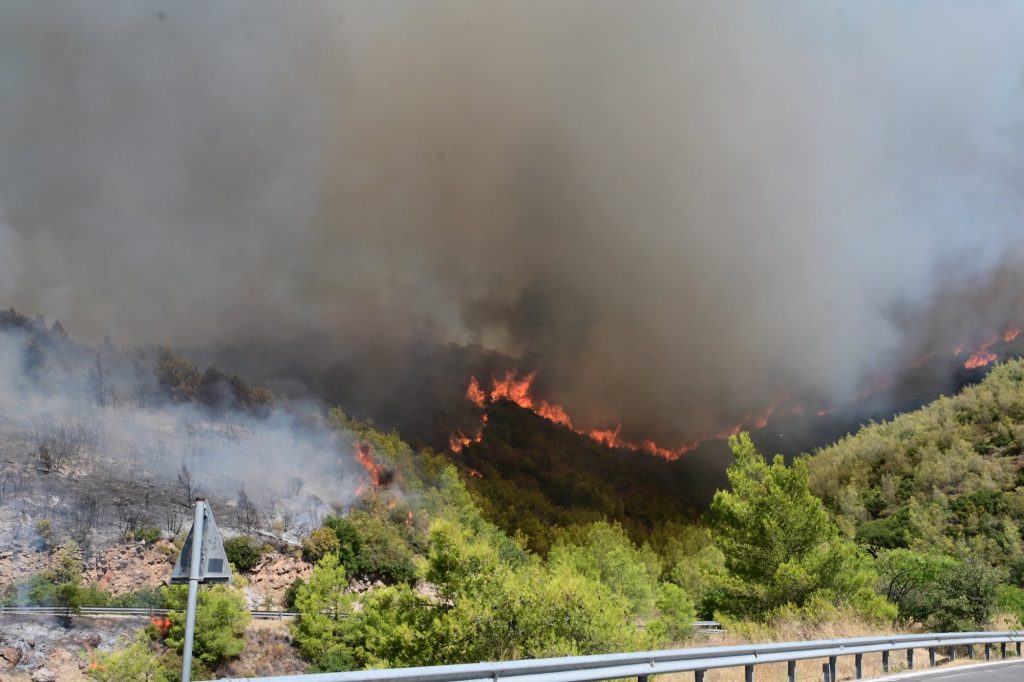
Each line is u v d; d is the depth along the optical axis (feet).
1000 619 96.27
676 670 35.86
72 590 180.86
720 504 118.21
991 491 388.78
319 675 22.90
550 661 30.22
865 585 106.52
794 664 43.98
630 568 183.73
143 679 151.12
